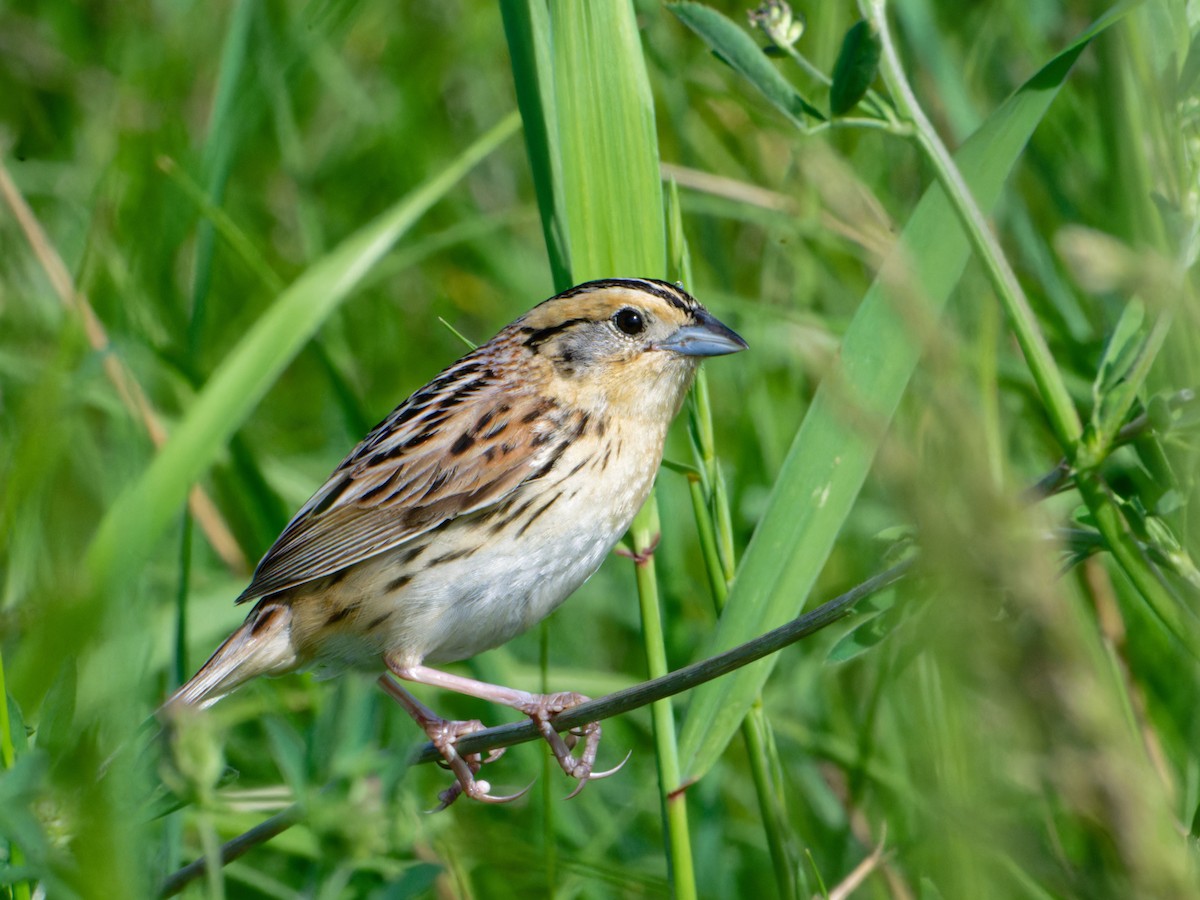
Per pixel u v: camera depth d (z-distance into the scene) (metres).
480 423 10.12
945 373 4.03
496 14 17.25
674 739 8.38
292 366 15.71
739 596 8.34
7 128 16.78
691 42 14.32
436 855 9.71
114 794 4.90
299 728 11.20
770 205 12.98
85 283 12.45
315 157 17.08
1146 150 7.72
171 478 7.87
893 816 9.63
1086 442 6.80
